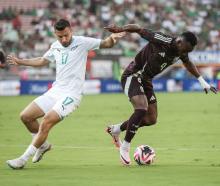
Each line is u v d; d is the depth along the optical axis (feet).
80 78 78.64
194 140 112.06
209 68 283.79
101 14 310.04
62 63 78.48
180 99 224.94
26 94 251.80
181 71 285.43
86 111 175.73
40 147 80.59
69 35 77.46
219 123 142.41
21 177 70.08
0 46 258.98
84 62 78.95
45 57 80.33
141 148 81.41
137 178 69.41
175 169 76.74
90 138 115.55
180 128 132.26
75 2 313.73
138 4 321.52
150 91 84.38
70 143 108.06
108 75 268.62
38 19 296.71
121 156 80.64
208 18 327.67
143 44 286.46
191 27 318.24
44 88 255.29
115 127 87.92
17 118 155.22
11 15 294.46
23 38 279.90
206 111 174.09
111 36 78.84
